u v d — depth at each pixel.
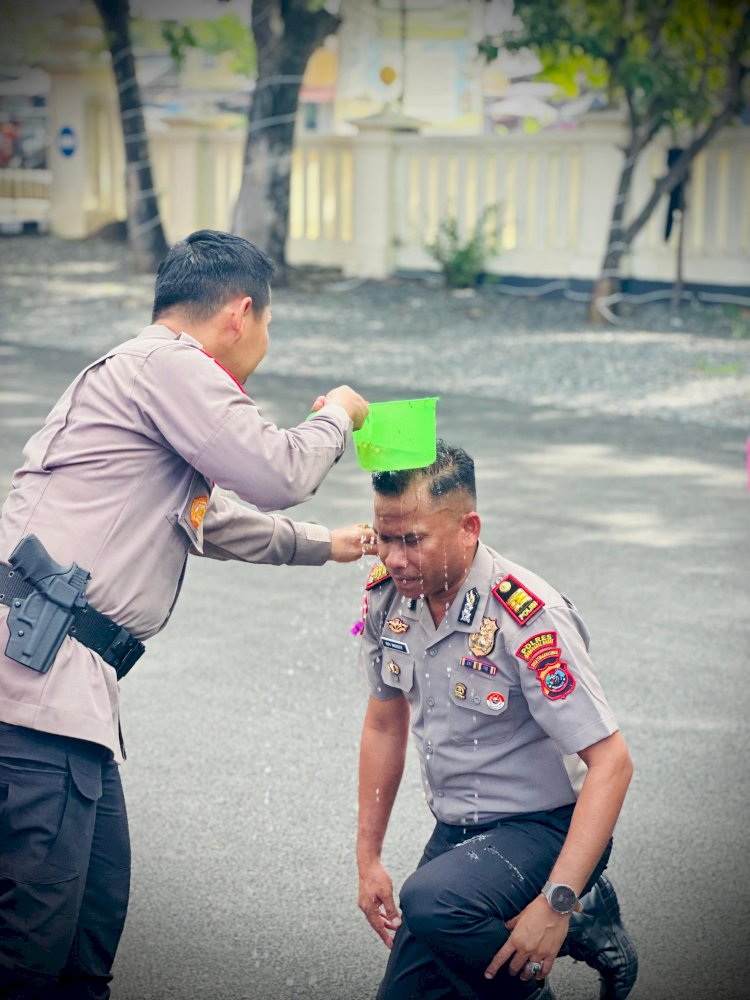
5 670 5.72
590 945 6.59
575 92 38.97
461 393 24.73
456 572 5.99
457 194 39.06
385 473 5.82
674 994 7.08
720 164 34.53
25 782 5.73
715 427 22.06
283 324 32.38
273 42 37.44
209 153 42.84
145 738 10.31
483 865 5.96
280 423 21.69
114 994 7.09
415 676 6.25
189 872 8.40
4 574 5.84
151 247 41.28
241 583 14.26
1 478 17.94
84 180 49.19
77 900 5.89
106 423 5.96
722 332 31.41
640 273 35.75
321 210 41.31
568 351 29.02
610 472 18.86
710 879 8.30
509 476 18.53
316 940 7.68
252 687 11.33
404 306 35.53
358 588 14.14
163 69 52.91
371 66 50.19
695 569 14.55
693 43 31.98
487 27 45.38
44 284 39.28
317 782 9.63
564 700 5.83
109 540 5.91
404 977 6.22
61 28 50.94
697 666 11.80
